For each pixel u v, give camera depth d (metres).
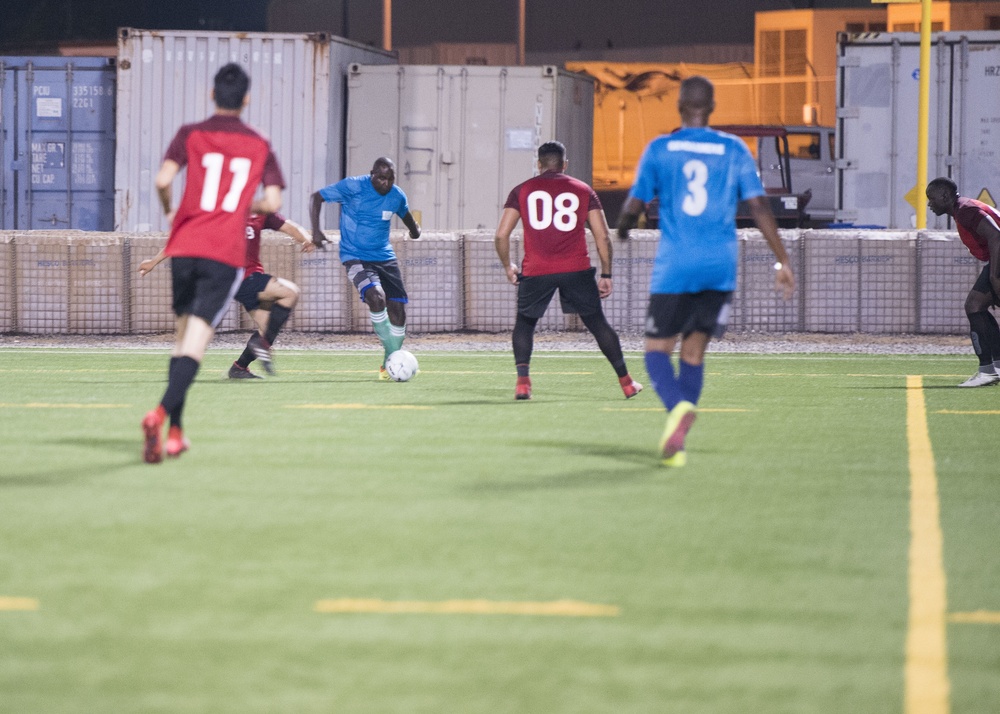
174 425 24.66
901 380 42.59
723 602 14.93
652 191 24.09
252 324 61.56
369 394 37.03
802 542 18.00
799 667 12.73
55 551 17.16
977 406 34.88
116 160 72.75
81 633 13.66
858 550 17.53
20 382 40.25
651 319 24.23
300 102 72.44
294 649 13.18
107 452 25.66
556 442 27.56
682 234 23.78
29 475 22.88
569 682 12.26
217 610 14.50
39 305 61.22
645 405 34.72
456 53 119.81
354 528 18.69
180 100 72.69
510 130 74.00
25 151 75.44
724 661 12.89
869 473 23.84
